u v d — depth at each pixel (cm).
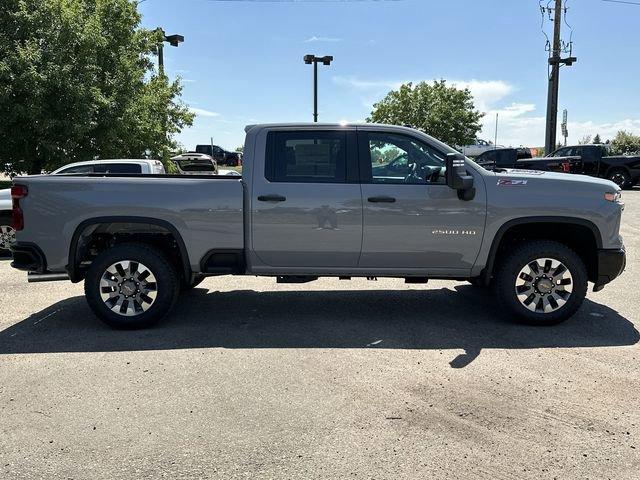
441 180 546
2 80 1357
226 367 459
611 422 361
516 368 453
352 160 551
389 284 759
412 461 316
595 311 618
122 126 1594
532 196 541
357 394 405
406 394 405
